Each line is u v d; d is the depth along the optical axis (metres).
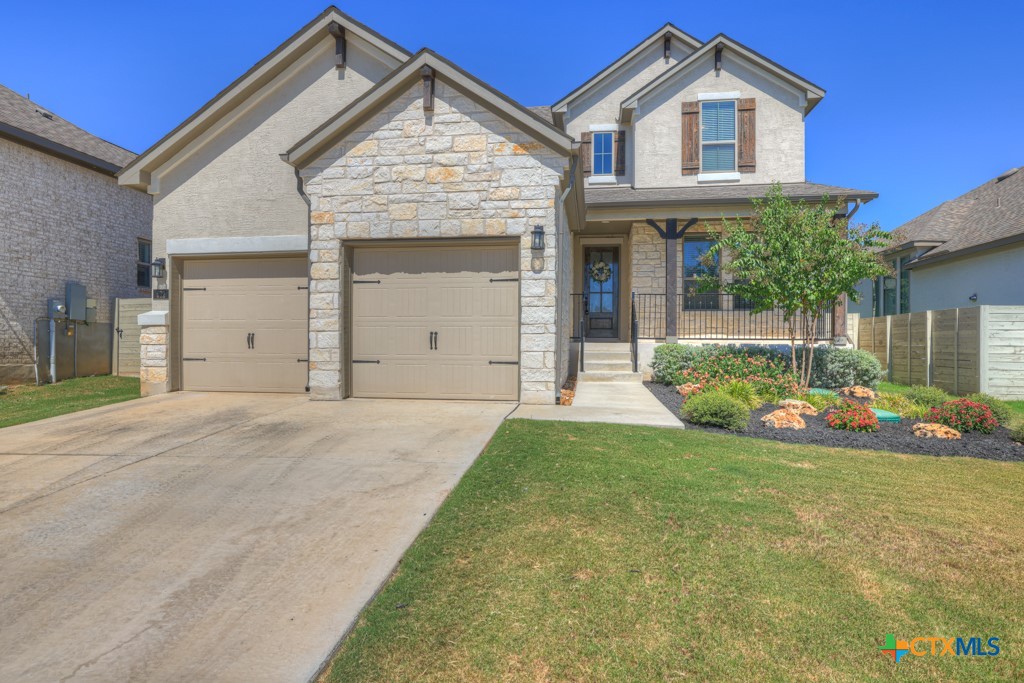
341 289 8.09
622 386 10.34
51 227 12.81
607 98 14.08
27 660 2.26
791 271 9.05
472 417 6.82
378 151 7.97
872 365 10.34
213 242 9.05
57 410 8.21
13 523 3.62
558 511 3.75
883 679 2.20
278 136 9.01
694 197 11.96
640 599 2.72
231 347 9.22
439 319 8.16
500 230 7.73
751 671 2.23
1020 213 13.96
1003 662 2.30
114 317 14.02
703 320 12.58
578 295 13.38
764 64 12.85
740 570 3.02
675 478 4.47
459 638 2.41
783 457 5.44
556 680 2.16
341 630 2.46
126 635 2.43
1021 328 10.06
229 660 2.26
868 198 11.17
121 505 3.92
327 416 6.91
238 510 3.82
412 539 3.36
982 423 6.77
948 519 3.84
